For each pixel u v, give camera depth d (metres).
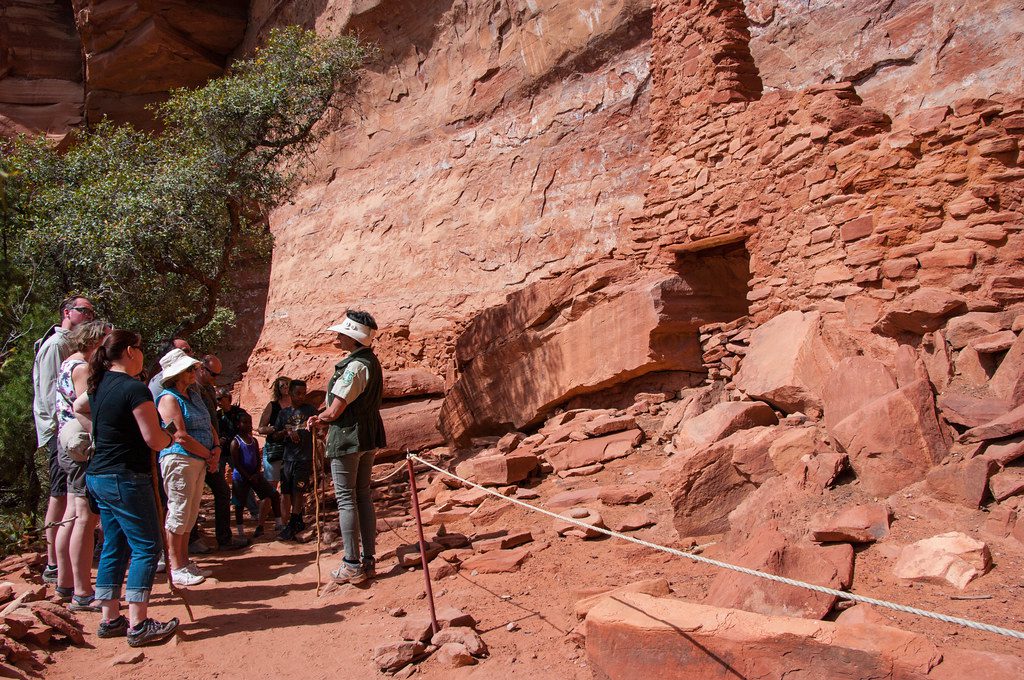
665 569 4.70
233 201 12.44
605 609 3.52
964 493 4.29
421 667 3.90
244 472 7.63
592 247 14.46
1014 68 10.13
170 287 13.09
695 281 8.70
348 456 5.48
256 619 4.85
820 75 12.36
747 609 3.71
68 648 4.36
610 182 14.55
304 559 6.63
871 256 6.32
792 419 6.16
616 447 7.49
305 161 22.09
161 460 5.79
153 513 4.52
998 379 4.88
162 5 23.34
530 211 15.75
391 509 7.90
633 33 14.50
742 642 3.12
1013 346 4.88
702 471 5.39
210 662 4.14
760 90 8.69
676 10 9.16
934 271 5.88
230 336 24.45
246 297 24.88
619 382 8.95
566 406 9.55
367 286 18.91
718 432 6.09
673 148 9.08
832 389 5.58
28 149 12.96
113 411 4.43
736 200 8.04
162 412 5.59
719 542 4.97
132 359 4.62
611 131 14.70
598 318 9.03
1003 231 5.62
